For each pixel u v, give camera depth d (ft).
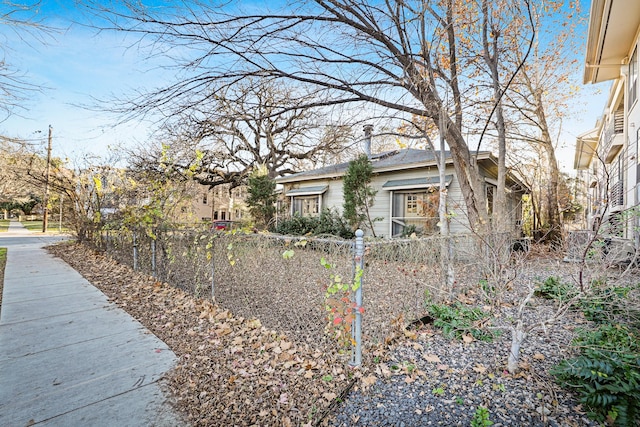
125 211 22.18
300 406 7.22
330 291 8.95
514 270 11.95
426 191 30.58
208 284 14.51
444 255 14.14
